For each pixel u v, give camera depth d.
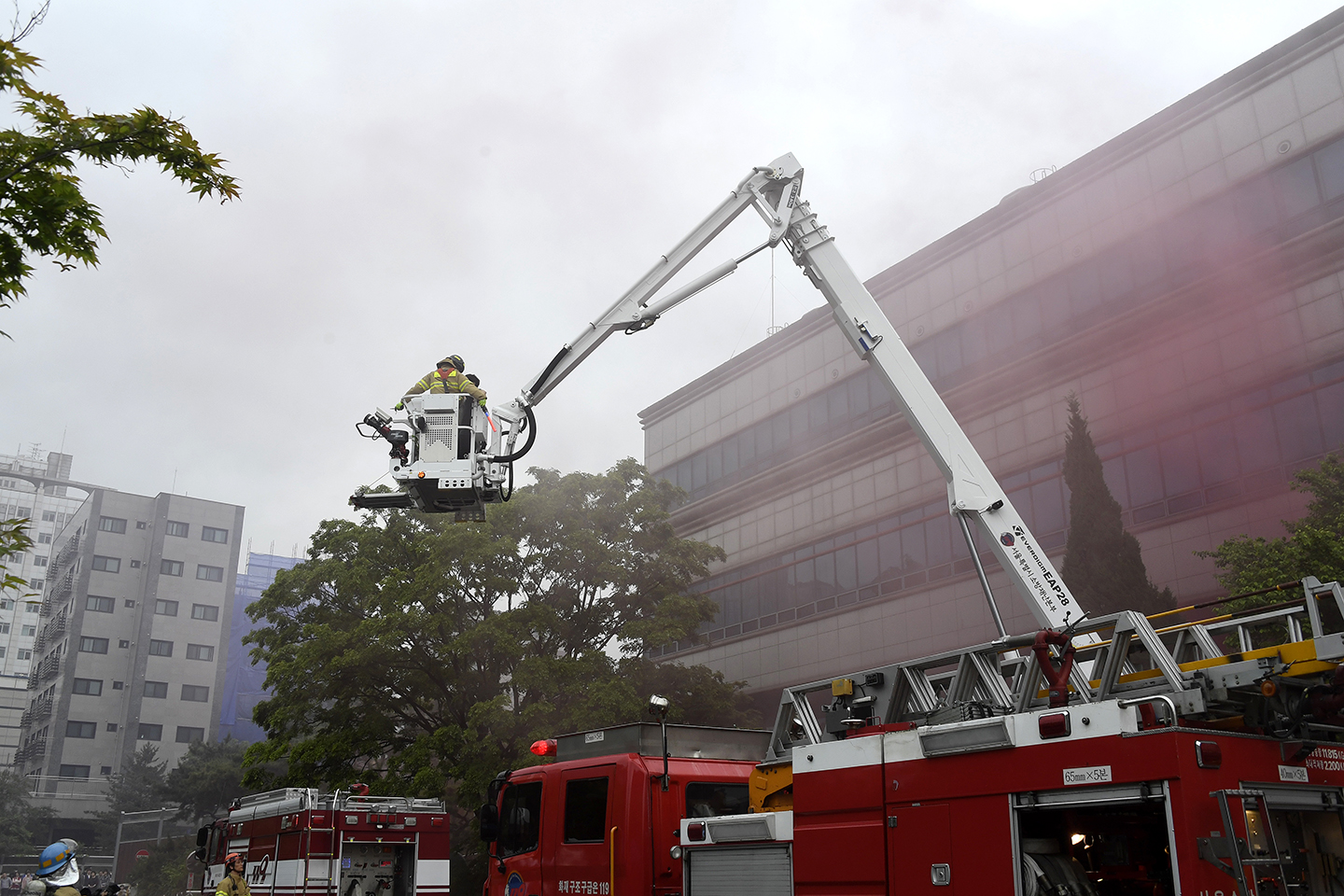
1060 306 27.36
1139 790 5.04
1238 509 22.75
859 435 32.25
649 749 8.94
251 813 15.23
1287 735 5.33
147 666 86.00
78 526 94.56
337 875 13.64
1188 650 6.24
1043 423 27.22
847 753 6.55
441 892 14.41
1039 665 6.10
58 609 94.25
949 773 5.91
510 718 21.67
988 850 5.59
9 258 5.73
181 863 44.78
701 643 37.56
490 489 8.48
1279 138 23.16
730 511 37.75
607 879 8.47
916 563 30.00
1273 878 4.91
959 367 29.89
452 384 8.53
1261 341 22.83
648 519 25.89
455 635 23.17
